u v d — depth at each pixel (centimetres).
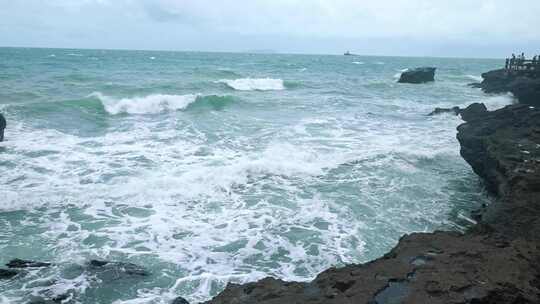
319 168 1352
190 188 1145
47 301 653
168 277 750
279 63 8269
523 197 877
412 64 11444
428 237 687
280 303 514
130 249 842
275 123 2036
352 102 2944
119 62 6125
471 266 571
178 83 3128
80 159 1367
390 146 1669
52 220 953
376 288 524
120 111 2191
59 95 2425
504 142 1292
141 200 1074
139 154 1445
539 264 588
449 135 1952
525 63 3575
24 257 795
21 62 5081
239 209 1053
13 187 1099
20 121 1792
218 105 2488
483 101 3102
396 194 1191
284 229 952
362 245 886
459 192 1238
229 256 831
